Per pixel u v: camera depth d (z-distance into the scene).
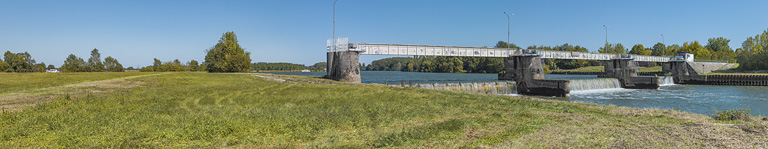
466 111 18.39
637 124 13.76
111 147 10.44
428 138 11.86
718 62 133.75
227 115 16.36
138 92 27.81
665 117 16.03
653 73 121.56
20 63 93.56
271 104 21.62
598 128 12.94
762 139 10.78
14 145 10.38
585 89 64.06
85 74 58.22
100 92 27.33
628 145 10.23
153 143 11.00
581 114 16.92
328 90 31.17
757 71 101.94
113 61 125.56
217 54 97.12
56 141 10.91
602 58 80.12
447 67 189.75
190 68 141.25
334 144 11.11
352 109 19.12
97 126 13.14
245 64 95.25
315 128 13.71
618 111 18.20
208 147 10.73
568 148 10.02
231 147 10.77
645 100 47.50
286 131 13.15
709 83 81.75
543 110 18.88
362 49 48.31
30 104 19.30
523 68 60.53
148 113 16.73
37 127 12.78
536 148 10.12
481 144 10.74
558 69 180.88
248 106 20.50
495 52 62.06
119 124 13.57
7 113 15.29
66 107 18.19
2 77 44.72
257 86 36.62
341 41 48.28
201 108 19.06
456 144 10.80
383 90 31.50
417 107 19.98
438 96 26.50
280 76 59.12
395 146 10.79
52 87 30.12
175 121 14.49
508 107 20.28
